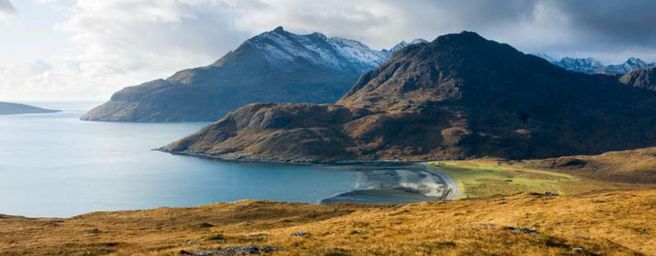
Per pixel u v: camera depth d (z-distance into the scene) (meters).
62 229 85.62
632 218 58.19
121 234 77.88
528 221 62.91
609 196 78.94
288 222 96.06
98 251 53.59
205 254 35.41
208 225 92.06
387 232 47.88
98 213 117.69
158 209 124.94
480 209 79.19
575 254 37.91
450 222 67.31
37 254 52.31
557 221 60.41
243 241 48.62
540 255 36.47
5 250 54.94
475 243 39.25
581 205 69.38
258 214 114.62
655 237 49.44
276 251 36.12
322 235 47.62
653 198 68.44
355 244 39.41
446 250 36.78
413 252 35.88
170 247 48.53
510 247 38.59
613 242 44.88
